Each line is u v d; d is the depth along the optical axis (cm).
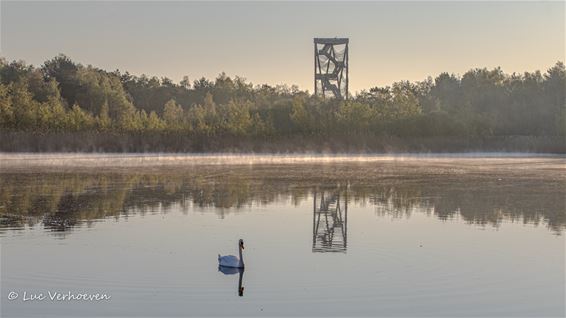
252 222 2922
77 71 14950
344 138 9931
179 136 9562
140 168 6100
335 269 2056
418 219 3017
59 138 8962
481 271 2031
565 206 3444
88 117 10375
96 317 1616
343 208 3381
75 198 3703
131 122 10344
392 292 1809
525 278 1947
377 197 3850
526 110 13338
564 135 11312
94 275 1977
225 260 2067
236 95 18950
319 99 11738
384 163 7200
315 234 2638
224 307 1684
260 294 1792
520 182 4800
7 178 4916
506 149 10331
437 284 1884
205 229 2734
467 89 16275
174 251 2306
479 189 4303
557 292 1809
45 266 2075
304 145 9719
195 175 5328
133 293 1797
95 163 6831
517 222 2925
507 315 1627
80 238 2519
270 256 2244
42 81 13700
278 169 6084
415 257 2216
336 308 1677
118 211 3222
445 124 10744
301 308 1678
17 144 8725
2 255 2216
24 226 2772
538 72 16512
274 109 11094
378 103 11912
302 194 3991
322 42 12231
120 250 2309
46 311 1655
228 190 4188
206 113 12450
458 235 2614
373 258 2208
